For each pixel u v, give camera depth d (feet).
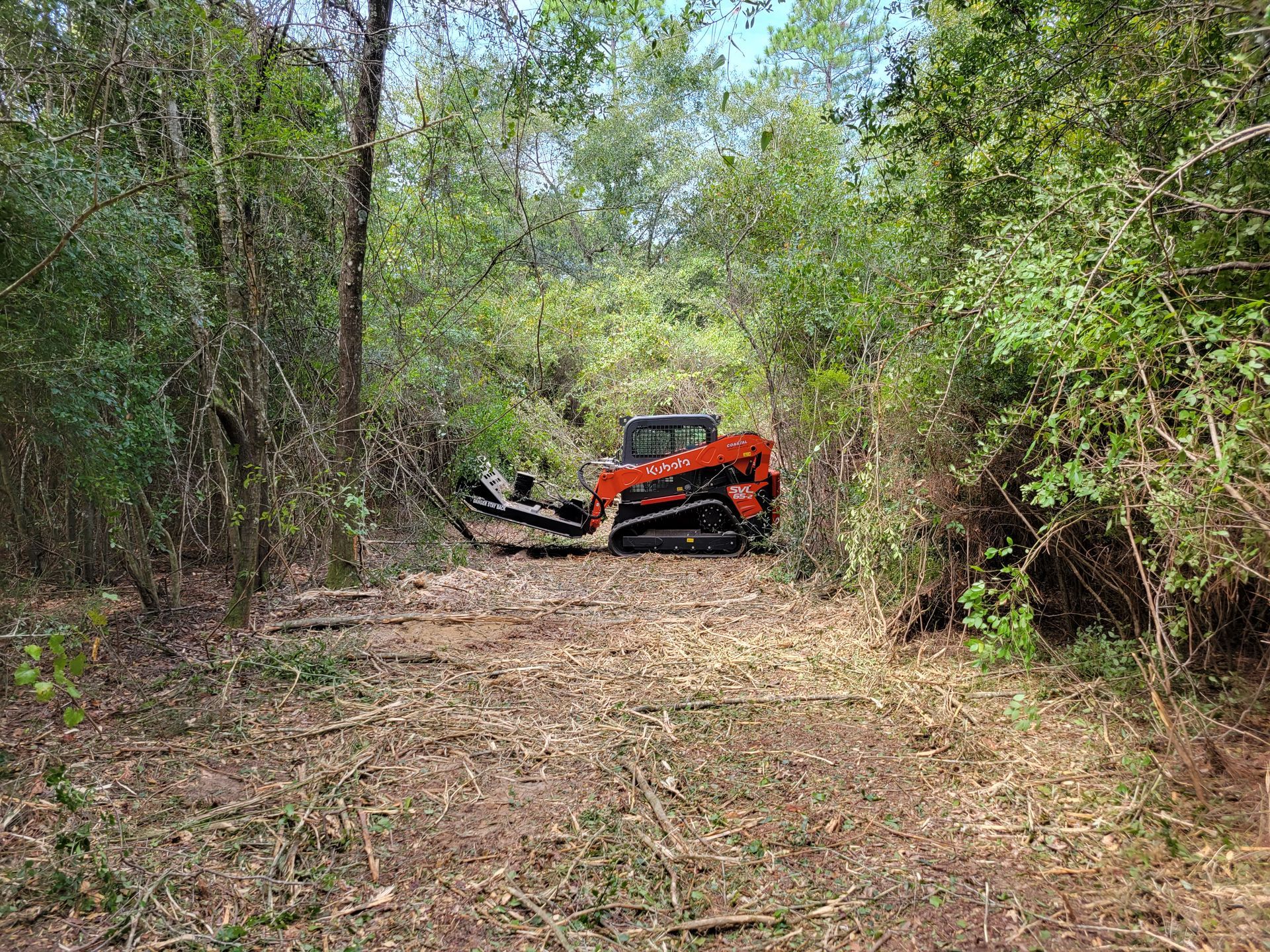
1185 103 12.79
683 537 28.68
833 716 13.66
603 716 13.91
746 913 8.32
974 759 11.73
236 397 22.09
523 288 42.50
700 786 11.19
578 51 18.90
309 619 19.58
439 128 20.53
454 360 29.84
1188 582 9.87
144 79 18.25
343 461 22.06
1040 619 16.20
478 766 12.12
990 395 15.39
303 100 20.34
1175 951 7.48
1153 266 10.18
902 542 17.12
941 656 16.16
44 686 9.05
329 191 21.31
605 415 46.83
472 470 29.96
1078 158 15.28
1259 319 8.68
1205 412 8.80
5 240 13.32
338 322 24.39
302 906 8.75
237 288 19.63
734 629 19.21
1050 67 16.06
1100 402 10.46
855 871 9.02
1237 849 8.89
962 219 17.58
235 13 18.02
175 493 22.27
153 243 16.70
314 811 10.73
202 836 10.14
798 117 25.34
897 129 18.08
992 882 8.71
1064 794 10.55
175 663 16.72
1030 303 10.47
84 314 15.64
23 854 9.64
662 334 49.21
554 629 19.51
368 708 14.44
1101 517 13.12
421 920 8.43
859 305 17.75
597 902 8.62
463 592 23.34
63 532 21.45
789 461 24.07
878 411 16.40
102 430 16.01
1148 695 12.69
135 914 8.55
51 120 14.28
